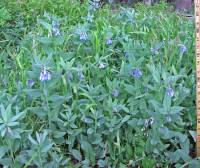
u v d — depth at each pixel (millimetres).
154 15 4578
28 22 4594
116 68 3559
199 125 2752
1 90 3180
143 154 2824
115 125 2863
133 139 2883
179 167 2740
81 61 3525
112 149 2895
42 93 2803
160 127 2773
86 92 3000
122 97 3109
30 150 2637
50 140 2752
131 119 2953
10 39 4293
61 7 4750
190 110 3062
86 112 2891
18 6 4742
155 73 2934
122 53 3744
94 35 3723
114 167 2842
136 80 3072
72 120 2840
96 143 2861
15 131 2615
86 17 4375
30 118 2896
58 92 3041
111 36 3799
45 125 2891
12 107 2883
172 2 5945
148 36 3969
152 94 2992
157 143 2828
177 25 4316
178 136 2824
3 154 2631
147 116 2877
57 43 3455
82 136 2895
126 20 4328
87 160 2822
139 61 3195
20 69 3338
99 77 3309
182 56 3568
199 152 2824
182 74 3289
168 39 3867
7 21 4594
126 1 6004
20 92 3002
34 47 3576
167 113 2719
